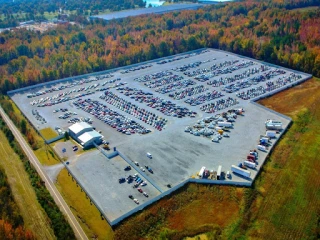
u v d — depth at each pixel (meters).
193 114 177.62
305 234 102.62
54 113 185.88
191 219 110.06
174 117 175.50
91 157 143.12
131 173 131.38
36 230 106.75
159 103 191.88
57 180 129.75
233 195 118.62
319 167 132.50
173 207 114.81
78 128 158.75
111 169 134.25
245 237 102.38
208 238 103.00
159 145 149.25
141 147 148.25
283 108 183.25
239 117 173.00
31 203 117.62
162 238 102.69
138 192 120.88
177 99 197.88
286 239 101.12
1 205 112.25
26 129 164.38
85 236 104.25
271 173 129.38
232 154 140.50
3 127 169.25
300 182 124.38
